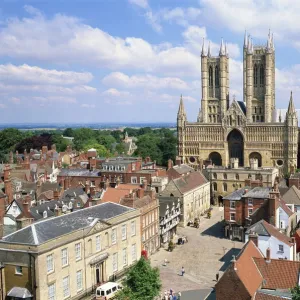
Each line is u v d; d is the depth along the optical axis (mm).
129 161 167000
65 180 156375
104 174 158125
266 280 72312
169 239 129500
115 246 93500
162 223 123375
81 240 83312
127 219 97625
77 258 82562
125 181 155500
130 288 75500
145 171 158125
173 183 144875
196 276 99188
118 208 99125
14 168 181250
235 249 118750
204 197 168750
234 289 67625
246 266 71500
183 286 93062
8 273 75750
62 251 78812
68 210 114375
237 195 131000
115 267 93688
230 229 129250
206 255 114312
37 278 73375
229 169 180375
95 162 178875
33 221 99500
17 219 94188
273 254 89688
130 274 77438
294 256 90875
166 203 130750
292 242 90938
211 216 162125
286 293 64875
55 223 82375
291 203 127250
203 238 130875
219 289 68750
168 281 96062
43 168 192750
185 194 145125
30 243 73938
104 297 81625
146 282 76062
